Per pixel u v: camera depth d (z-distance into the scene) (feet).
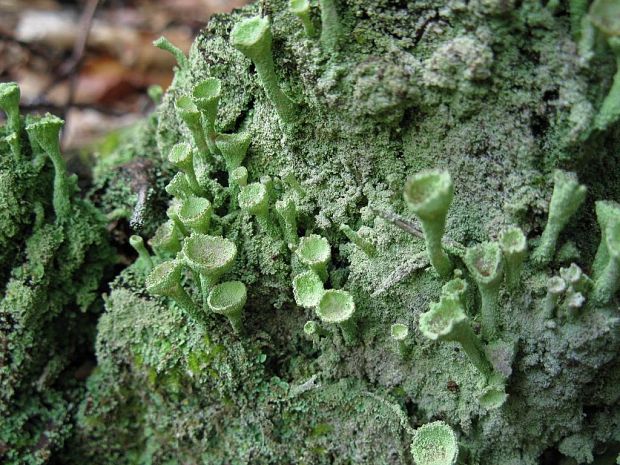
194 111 0.34
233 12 0.36
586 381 0.30
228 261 0.32
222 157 0.36
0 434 0.37
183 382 0.37
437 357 0.32
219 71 0.36
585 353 0.29
